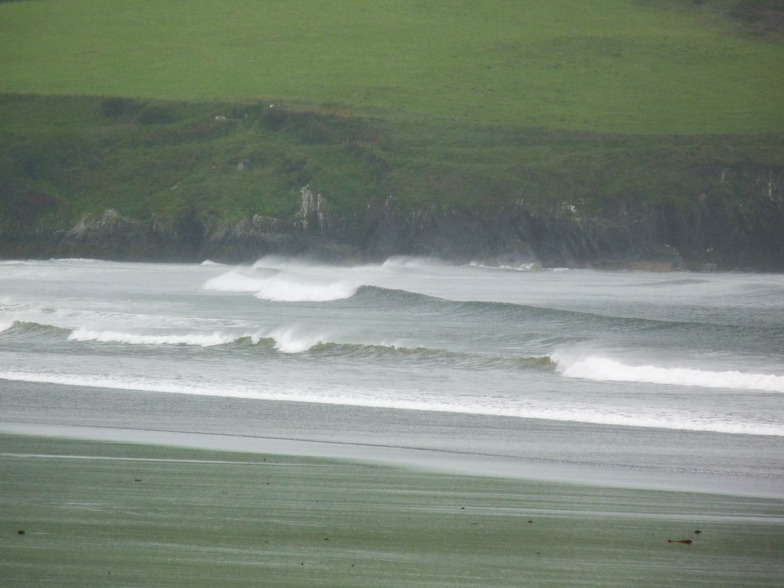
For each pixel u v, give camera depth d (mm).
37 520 45562
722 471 59062
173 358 112938
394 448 65250
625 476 57375
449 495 52094
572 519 47531
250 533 44094
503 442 67750
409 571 39188
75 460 59688
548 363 106312
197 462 59688
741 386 92625
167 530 44250
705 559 41312
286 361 110875
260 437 68750
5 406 81125
